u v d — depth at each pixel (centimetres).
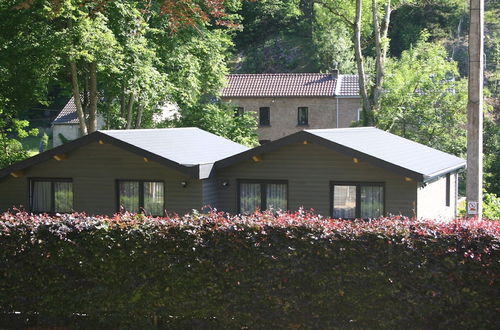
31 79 3281
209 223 1109
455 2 6588
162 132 2564
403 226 1033
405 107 3938
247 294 1082
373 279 1023
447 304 1002
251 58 7844
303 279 1055
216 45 3934
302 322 1064
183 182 2162
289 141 2122
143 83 3309
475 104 1362
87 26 2941
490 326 985
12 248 1180
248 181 2209
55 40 2964
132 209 2233
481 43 1355
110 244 1134
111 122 4028
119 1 3089
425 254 1004
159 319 1142
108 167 2244
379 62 3947
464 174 4166
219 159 2342
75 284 1162
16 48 3080
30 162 2277
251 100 5794
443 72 3988
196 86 3753
